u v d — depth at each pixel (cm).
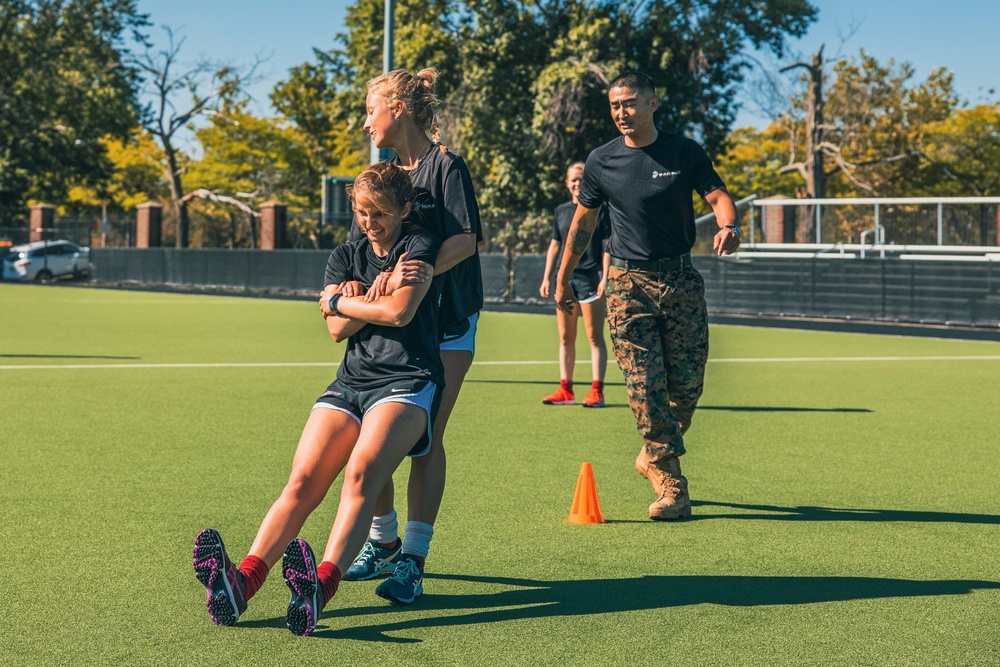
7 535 499
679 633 371
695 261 2475
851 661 345
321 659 344
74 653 350
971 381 1144
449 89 3650
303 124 6372
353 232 410
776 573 446
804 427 836
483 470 659
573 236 591
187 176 6284
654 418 544
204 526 518
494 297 2900
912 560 468
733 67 3716
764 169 5500
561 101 3359
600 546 487
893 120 5134
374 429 371
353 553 362
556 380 1130
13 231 4712
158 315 2162
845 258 2225
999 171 5322
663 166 543
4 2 4984
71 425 812
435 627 376
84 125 5166
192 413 874
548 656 348
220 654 349
